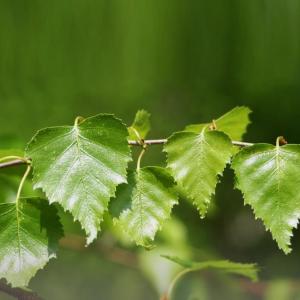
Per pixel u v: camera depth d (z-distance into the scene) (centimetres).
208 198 64
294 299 91
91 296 130
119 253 105
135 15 153
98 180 63
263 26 154
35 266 64
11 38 153
